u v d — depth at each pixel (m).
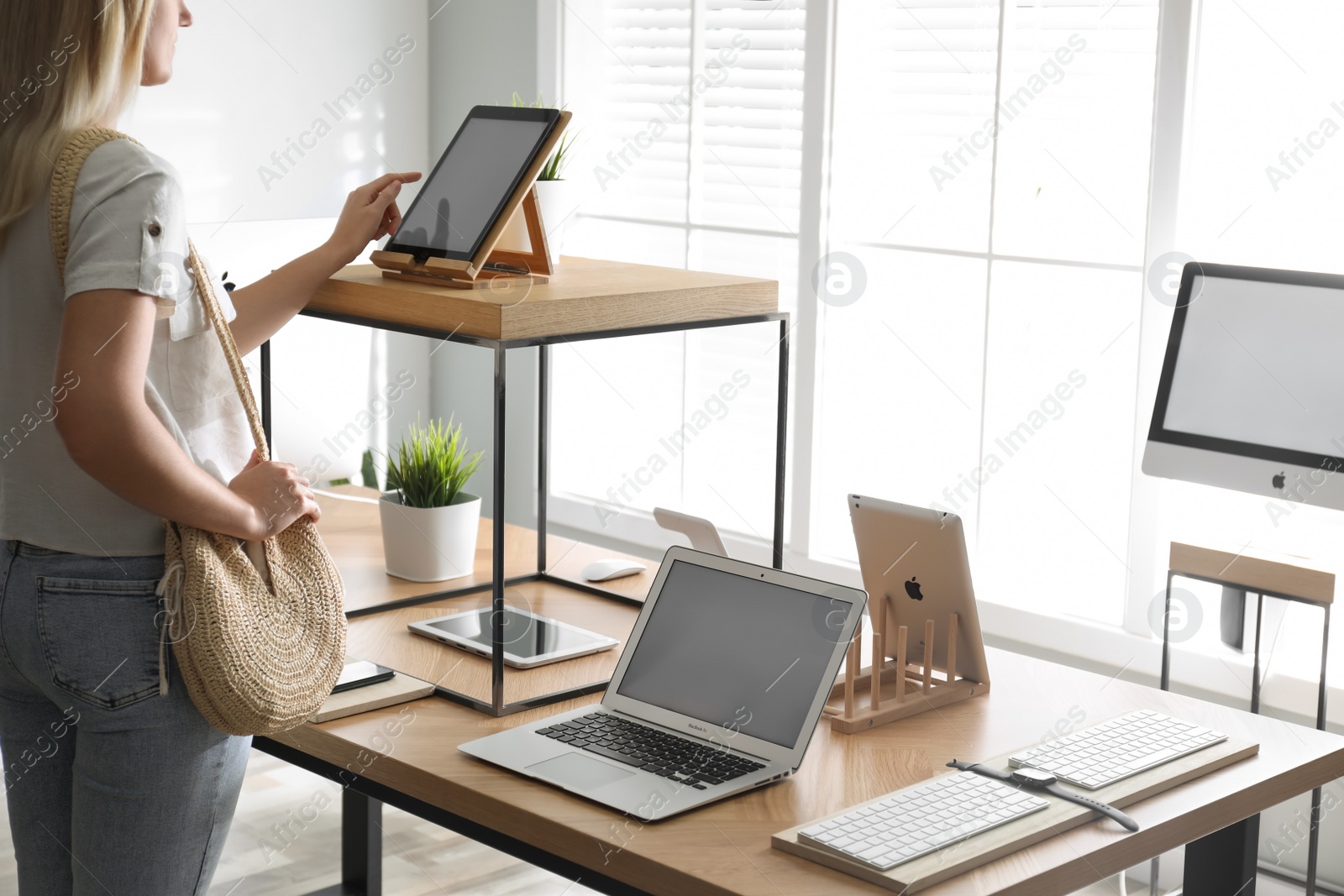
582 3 3.57
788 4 3.18
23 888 1.48
